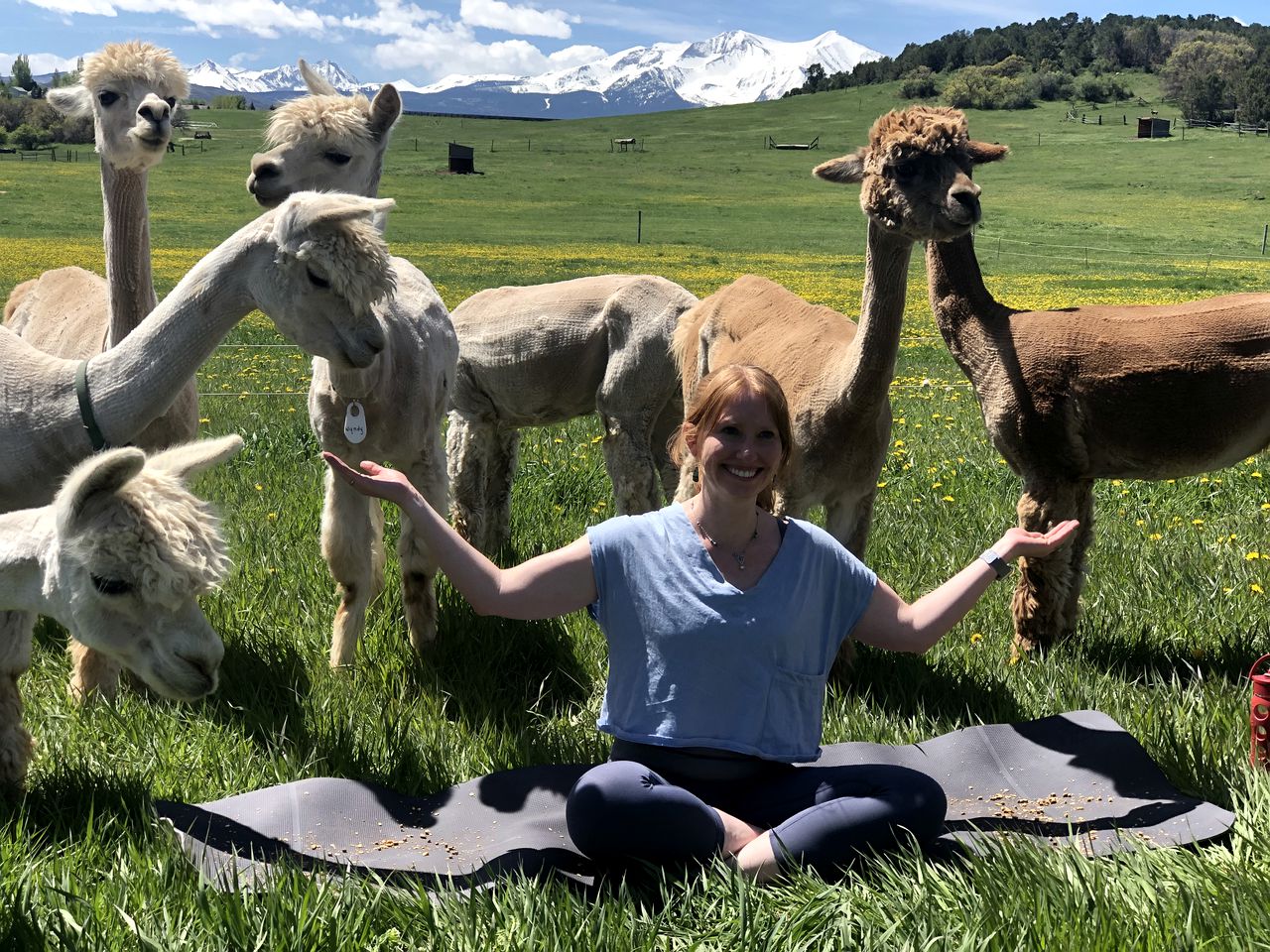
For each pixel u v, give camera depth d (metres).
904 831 3.34
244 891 3.08
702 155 115.50
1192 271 38.47
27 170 78.75
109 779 3.97
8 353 4.25
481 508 7.18
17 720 4.01
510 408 7.23
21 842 3.45
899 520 7.39
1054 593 5.31
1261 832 3.31
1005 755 4.17
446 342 5.84
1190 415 5.16
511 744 4.42
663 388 6.86
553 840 3.58
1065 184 82.06
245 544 6.49
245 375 14.87
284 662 5.16
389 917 3.06
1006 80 154.62
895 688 4.93
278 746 4.35
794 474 5.34
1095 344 5.26
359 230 4.08
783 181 90.62
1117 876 3.07
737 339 6.08
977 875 3.10
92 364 4.20
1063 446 5.33
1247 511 7.48
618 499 7.00
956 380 15.80
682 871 3.31
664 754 3.51
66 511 3.19
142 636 3.38
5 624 3.89
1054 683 4.80
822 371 5.30
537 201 73.00
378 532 5.76
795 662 3.50
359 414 5.01
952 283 5.64
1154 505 7.75
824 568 3.53
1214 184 79.56
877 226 5.04
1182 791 3.93
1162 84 168.38
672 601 3.45
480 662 5.24
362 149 6.39
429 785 4.17
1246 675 4.88
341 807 3.83
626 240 52.03
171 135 5.68
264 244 4.10
